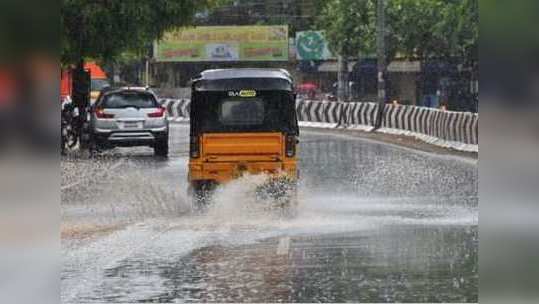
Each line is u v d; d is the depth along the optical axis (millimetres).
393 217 29922
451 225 28031
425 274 20484
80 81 58281
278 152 33062
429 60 102750
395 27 102375
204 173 33094
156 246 24938
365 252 23422
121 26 54250
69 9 52125
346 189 37594
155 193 36750
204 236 26656
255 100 33156
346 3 111500
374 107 78312
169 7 55812
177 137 71875
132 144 53344
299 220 29703
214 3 60688
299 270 21250
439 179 41375
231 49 127000
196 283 20000
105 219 30391
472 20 87750
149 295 18891
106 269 21609
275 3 130125
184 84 134375
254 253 23641
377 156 53438
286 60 127000
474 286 19109
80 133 57438
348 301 18016
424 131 67312
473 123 56406
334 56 121875
